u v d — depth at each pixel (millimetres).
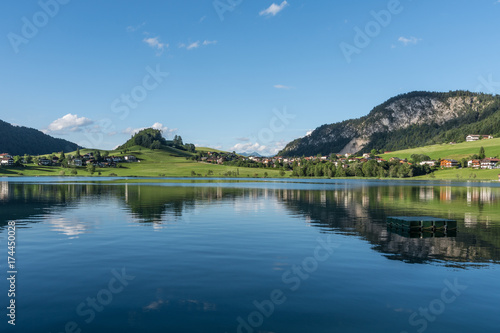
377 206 52438
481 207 51344
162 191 85312
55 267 18859
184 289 15688
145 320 12680
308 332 11906
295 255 21750
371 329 12172
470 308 13945
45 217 38219
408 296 15133
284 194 77938
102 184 123375
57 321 12570
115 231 29734
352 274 18000
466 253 22516
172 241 25688
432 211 46031
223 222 35312
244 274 17859
